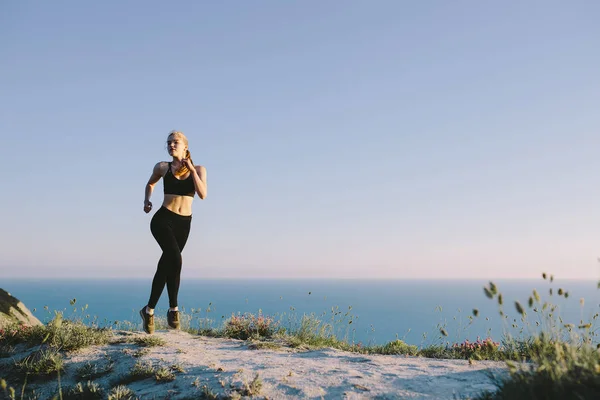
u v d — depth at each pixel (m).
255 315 9.48
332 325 8.98
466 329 7.87
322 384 4.17
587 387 2.86
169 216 5.81
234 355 5.97
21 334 6.55
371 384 4.12
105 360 5.59
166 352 5.88
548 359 3.37
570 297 3.28
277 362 5.30
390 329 144.25
